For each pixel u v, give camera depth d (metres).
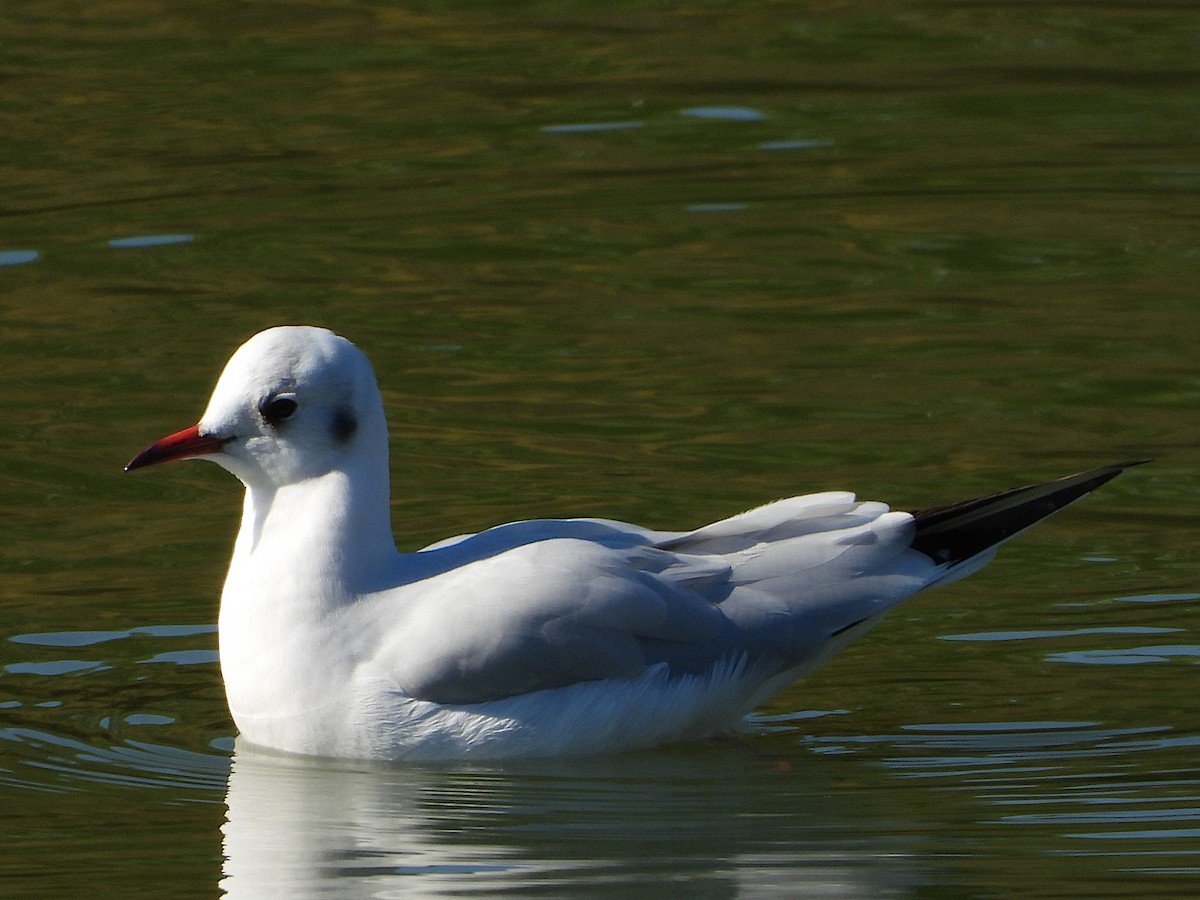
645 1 24.83
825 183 19.84
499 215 19.20
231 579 10.55
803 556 10.55
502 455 14.35
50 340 16.42
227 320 16.80
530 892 8.74
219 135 21.19
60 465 14.34
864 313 16.95
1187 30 23.89
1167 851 9.09
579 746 10.28
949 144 20.80
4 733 10.61
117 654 11.60
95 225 18.92
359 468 10.42
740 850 9.18
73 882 8.89
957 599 12.27
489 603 10.16
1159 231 18.59
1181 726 10.58
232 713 10.55
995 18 24.39
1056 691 11.06
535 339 16.50
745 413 15.07
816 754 10.40
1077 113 21.55
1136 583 12.36
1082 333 16.45
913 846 9.22
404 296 17.34
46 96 22.06
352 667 10.20
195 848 9.23
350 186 19.89
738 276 17.78
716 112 21.69
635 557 10.41
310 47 23.67
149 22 24.31
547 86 22.45
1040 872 8.91
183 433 10.45
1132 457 14.17
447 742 10.17
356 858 9.12
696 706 10.34
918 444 14.45
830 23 24.31
